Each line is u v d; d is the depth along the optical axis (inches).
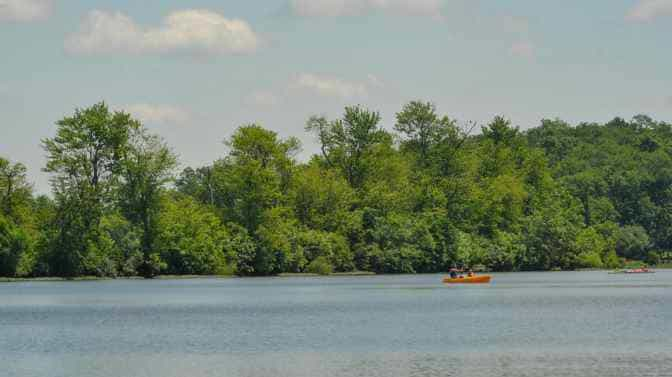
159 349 3442.4
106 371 2989.7
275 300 5718.5
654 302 5393.7
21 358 3253.0
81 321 4446.4
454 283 7687.0
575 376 2822.3
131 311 4975.4
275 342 3604.8
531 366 2994.6
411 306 5187.0
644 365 2992.1
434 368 2979.8
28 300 5802.2
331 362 3110.2
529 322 4249.5
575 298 5762.8
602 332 3833.7
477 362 3080.7
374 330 3973.9
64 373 2960.1
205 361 3157.0
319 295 6176.2
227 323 4311.0
